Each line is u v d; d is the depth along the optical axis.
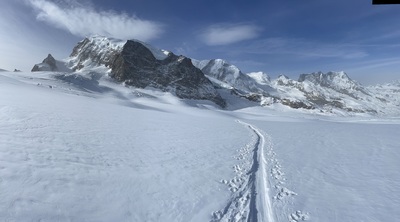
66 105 41.62
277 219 10.70
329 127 52.03
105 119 33.72
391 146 26.00
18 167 11.73
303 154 22.80
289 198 12.75
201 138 29.28
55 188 10.64
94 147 18.05
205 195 12.72
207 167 17.33
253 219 10.67
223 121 60.94
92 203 10.23
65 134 20.33
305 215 11.02
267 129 46.06
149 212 10.52
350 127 51.94
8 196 9.32
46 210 9.06
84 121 28.61
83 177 12.27
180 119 52.44
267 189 13.92
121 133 25.52
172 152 20.50
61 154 14.95
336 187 14.20
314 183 14.91
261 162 19.91
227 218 10.68
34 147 15.28
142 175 14.11
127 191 11.88
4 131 17.80
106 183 12.20
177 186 13.41
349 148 25.52
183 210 11.02
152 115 52.88
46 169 12.20
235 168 17.62
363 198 12.66
